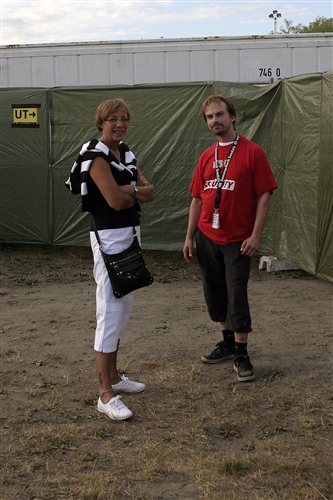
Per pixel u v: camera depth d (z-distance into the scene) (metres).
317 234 6.59
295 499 2.87
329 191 6.30
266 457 3.23
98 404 3.77
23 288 6.82
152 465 3.14
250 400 3.90
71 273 7.46
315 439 3.42
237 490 2.95
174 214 7.95
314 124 6.52
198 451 3.31
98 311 3.71
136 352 4.78
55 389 4.11
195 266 7.71
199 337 5.13
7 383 4.22
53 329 5.37
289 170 7.12
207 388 4.10
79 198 8.28
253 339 5.05
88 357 4.69
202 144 7.77
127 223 3.62
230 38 9.37
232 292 4.16
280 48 9.37
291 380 4.22
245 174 4.04
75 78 9.61
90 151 3.50
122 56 9.48
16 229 8.55
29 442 3.40
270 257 7.48
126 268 3.58
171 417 3.70
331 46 9.38
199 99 7.70
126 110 3.56
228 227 4.13
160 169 7.91
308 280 7.02
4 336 5.20
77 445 3.38
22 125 8.31
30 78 9.69
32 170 8.38
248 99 7.34
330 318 5.59
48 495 2.92
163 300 6.26
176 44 9.40
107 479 3.03
